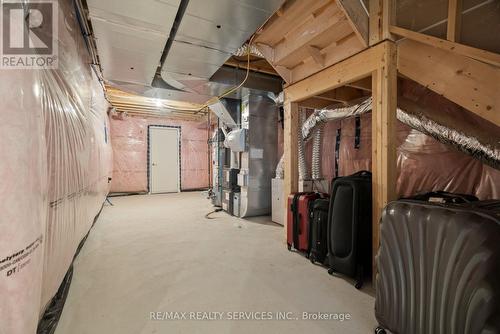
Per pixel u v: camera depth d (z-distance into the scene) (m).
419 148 2.45
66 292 1.76
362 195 1.98
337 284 1.97
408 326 1.23
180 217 4.27
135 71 3.08
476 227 1.03
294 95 2.80
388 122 1.82
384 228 1.38
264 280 2.03
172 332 1.42
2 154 0.72
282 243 2.93
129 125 7.14
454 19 1.52
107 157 4.96
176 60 2.79
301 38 2.33
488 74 1.46
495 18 1.43
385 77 1.82
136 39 2.31
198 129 8.15
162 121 7.58
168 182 7.66
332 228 2.11
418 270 1.21
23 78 0.81
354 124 3.18
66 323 1.48
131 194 7.12
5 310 0.72
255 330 1.44
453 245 1.08
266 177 4.32
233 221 3.99
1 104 0.73
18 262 0.75
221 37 2.30
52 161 1.25
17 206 0.75
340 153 3.37
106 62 2.81
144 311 1.61
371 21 1.92
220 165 5.05
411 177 2.50
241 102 4.42
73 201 1.78
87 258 2.46
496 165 1.75
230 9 1.90
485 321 0.94
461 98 1.56
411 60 1.77
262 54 2.67
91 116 2.71
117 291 1.85
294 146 2.86
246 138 4.14
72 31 1.82
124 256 2.52
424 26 1.69
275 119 4.39
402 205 1.33
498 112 1.43
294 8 2.07
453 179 2.21
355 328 1.46
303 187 3.41
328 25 2.05
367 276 2.07
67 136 1.57
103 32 2.20
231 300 1.74
